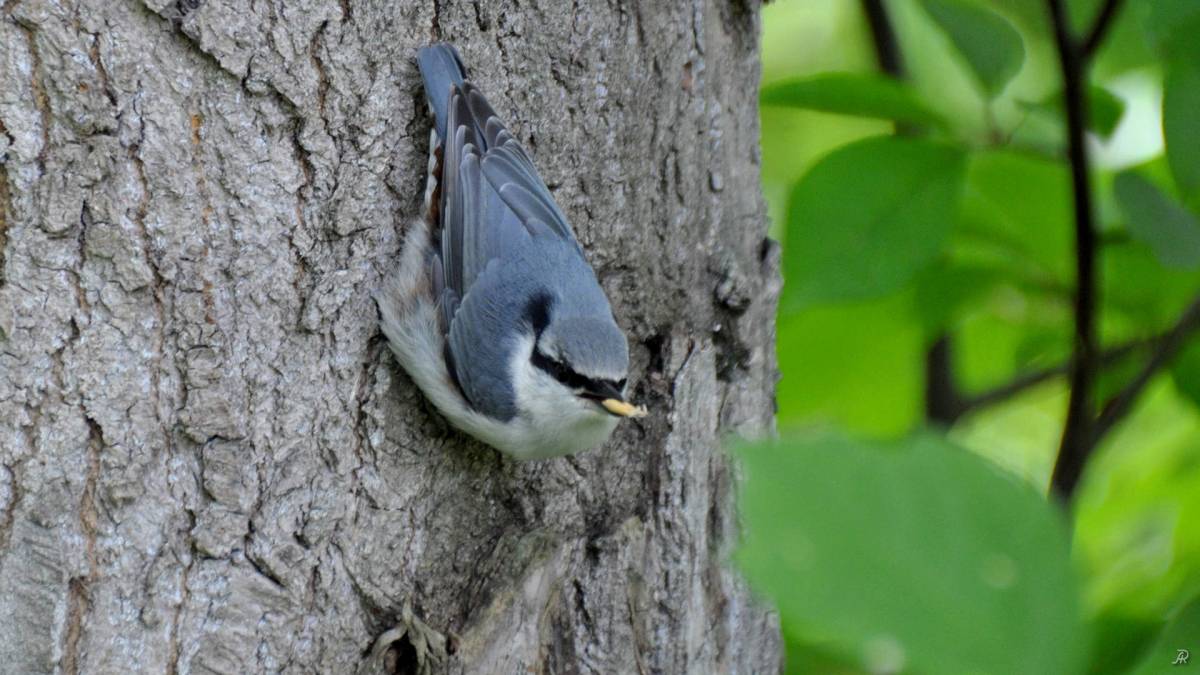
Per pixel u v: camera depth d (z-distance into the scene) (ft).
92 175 20.11
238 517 21.38
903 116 28.02
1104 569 33.22
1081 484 30.68
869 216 26.58
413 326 22.94
